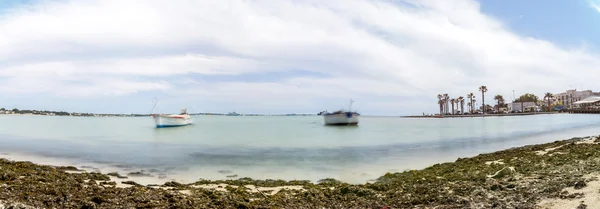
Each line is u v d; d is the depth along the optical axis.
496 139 50.28
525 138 51.06
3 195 11.33
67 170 22.53
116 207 11.04
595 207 9.64
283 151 36.25
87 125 125.31
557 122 101.12
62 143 48.03
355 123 100.75
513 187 13.35
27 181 14.02
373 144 44.09
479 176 16.39
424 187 14.80
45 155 33.00
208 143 47.25
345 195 13.98
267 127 105.25
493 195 12.39
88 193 12.66
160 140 52.97
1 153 34.81
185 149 38.81
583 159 18.25
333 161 28.14
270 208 11.88
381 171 23.03
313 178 20.86
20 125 123.19
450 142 46.19
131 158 30.56
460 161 24.33
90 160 29.08
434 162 27.25
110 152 35.72
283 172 23.02
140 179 20.45
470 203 11.55
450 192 13.43
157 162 27.83
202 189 14.73
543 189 12.28
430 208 11.47
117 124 138.88
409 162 27.38
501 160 22.16
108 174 21.62
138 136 63.06
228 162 27.78
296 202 12.92
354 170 23.56
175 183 17.05
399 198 13.20
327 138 55.72
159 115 90.38
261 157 30.95
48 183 14.12
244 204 12.02
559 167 16.52
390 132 72.06
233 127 104.19
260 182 18.48
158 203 11.69
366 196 13.76
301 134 67.69
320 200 13.23
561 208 10.02
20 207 10.00
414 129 83.94
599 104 166.62
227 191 14.86
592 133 57.78
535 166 17.64
